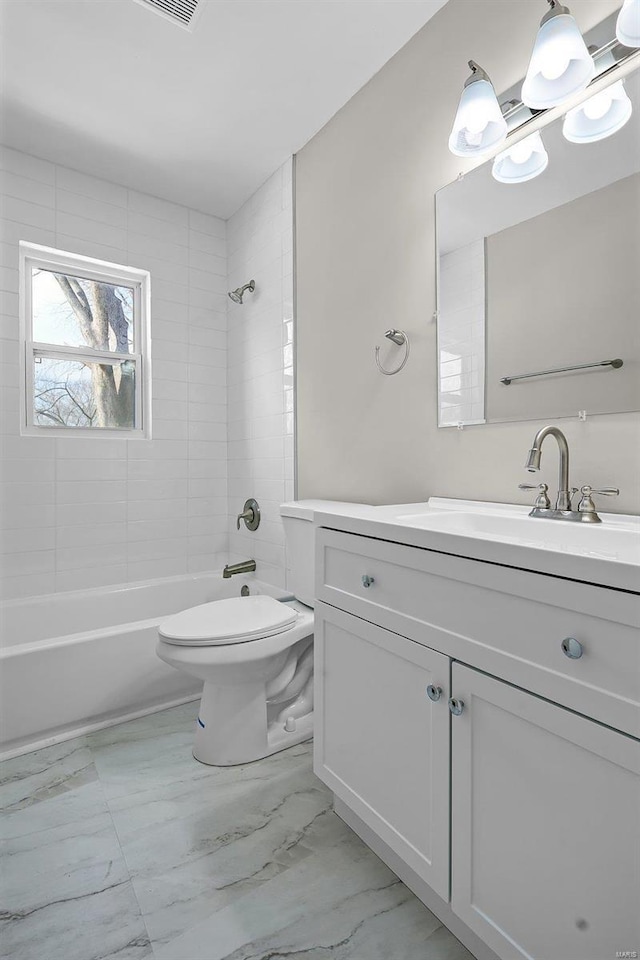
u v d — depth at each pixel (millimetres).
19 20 1629
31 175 2361
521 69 1362
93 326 2637
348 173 2006
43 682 1747
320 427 2193
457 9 1539
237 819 1373
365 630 1150
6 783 1533
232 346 2938
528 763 791
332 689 1285
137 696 1955
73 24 1649
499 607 835
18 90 1945
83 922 1058
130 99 1997
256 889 1143
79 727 1842
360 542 1172
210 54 1780
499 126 1323
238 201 2781
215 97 1990
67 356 2553
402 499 1761
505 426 1404
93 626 2430
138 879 1170
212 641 1540
